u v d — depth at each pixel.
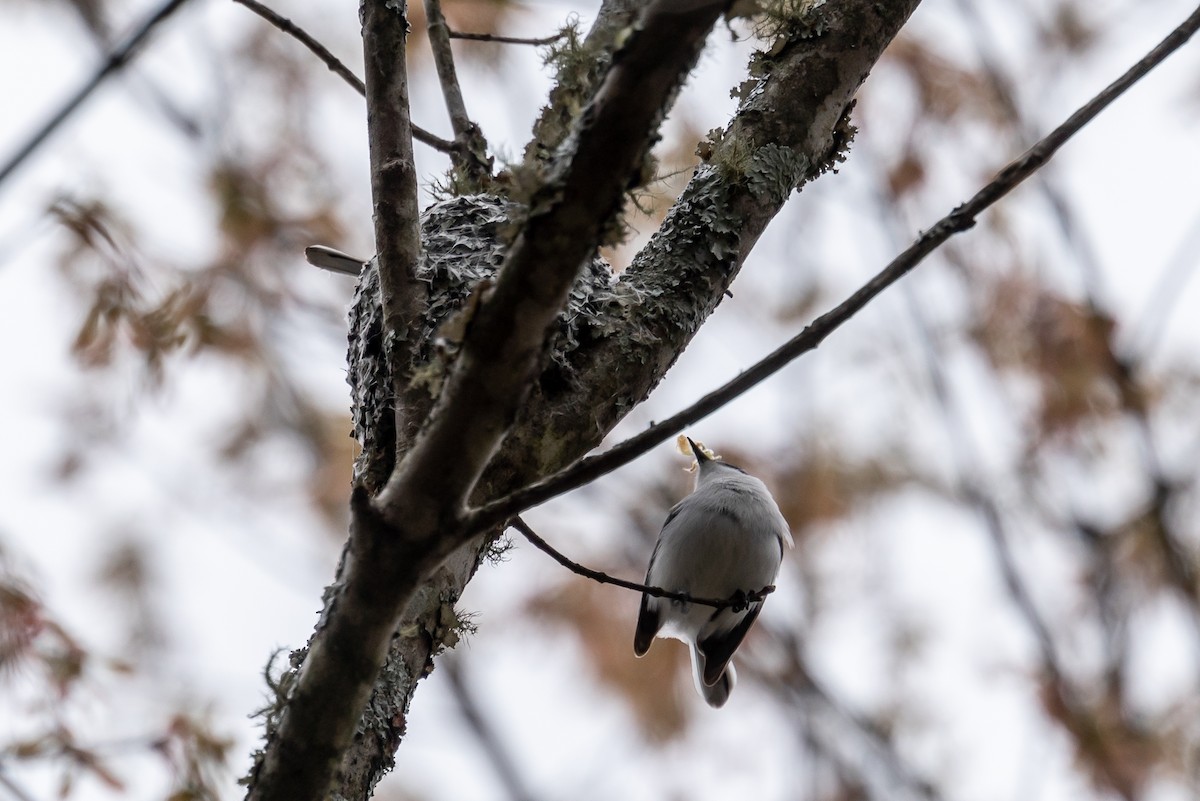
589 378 6.20
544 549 6.33
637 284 6.51
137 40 5.91
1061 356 14.57
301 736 4.58
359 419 6.90
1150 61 5.09
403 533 4.48
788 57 6.80
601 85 4.15
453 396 4.36
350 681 4.57
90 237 9.37
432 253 7.56
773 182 6.59
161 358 9.88
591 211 4.13
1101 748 13.82
